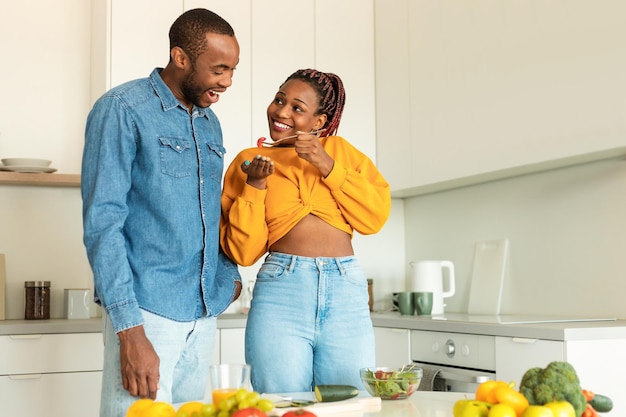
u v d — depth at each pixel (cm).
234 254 202
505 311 337
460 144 326
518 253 330
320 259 195
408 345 314
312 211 198
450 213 374
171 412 131
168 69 192
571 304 302
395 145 372
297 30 380
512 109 297
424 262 356
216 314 193
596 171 291
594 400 138
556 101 278
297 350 191
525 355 251
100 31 353
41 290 342
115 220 174
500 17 304
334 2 388
